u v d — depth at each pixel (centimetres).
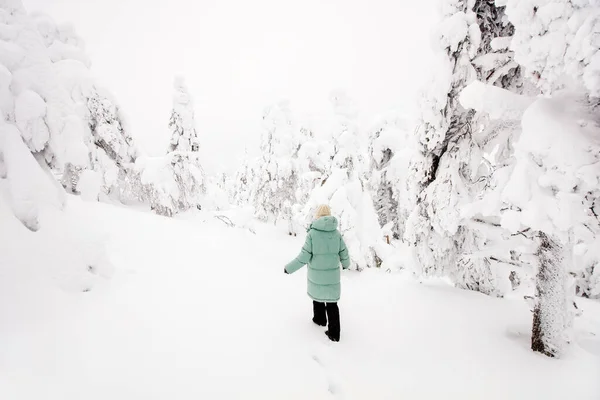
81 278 390
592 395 311
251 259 736
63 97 468
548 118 330
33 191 392
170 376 286
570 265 369
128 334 333
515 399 309
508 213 344
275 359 337
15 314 311
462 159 557
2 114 405
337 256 396
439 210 548
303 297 514
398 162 1409
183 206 1917
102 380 266
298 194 1766
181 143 1892
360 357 365
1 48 411
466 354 379
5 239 347
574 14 285
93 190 633
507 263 497
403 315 475
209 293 469
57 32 1432
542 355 376
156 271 516
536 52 315
